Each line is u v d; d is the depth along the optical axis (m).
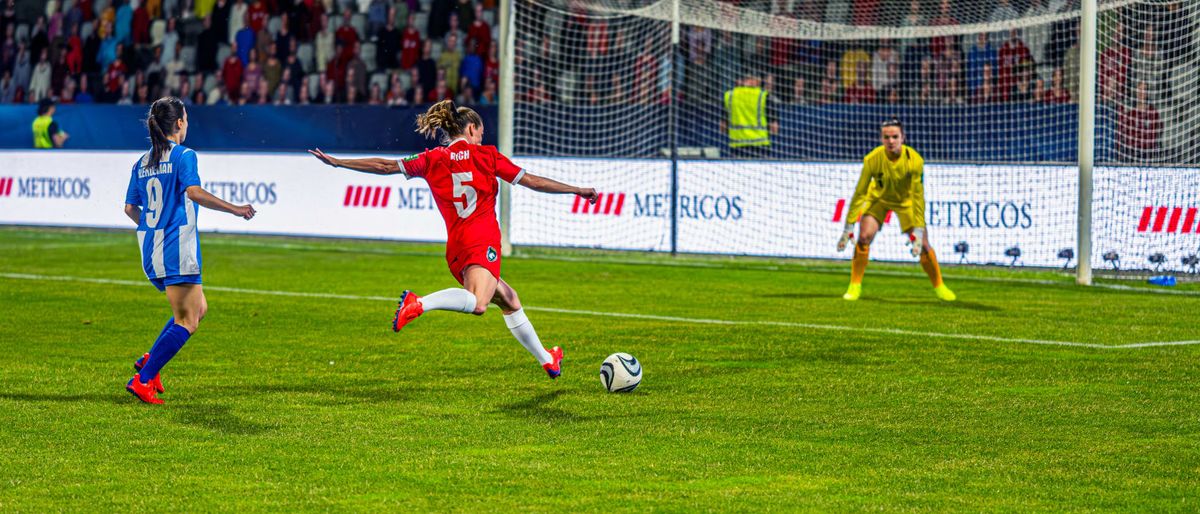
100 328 13.08
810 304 15.32
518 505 6.70
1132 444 8.09
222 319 13.77
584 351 11.80
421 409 9.16
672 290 16.77
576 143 25.58
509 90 21.50
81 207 24.73
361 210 22.97
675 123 23.86
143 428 8.43
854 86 24.23
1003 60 23.27
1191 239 18.23
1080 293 16.58
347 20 27.06
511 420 8.78
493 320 13.66
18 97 30.16
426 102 26.58
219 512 6.55
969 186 19.66
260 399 9.48
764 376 10.54
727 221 21.14
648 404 9.37
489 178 9.35
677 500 6.80
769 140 23.86
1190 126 20.66
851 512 6.60
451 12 26.77
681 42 24.78
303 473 7.30
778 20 23.33
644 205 21.59
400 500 6.78
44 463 7.48
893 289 16.95
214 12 28.28
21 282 17.03
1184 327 13.39
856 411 9.12
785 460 7.67
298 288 16.69
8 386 9.86
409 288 16.80
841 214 20.31
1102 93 21.20
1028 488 7.04
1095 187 18.75
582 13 25.50
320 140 23.88
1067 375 10.56
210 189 24.19
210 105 24.64
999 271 19.31
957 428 8.56
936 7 23.62
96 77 29.44
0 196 25.55
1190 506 6.70
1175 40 20.55
